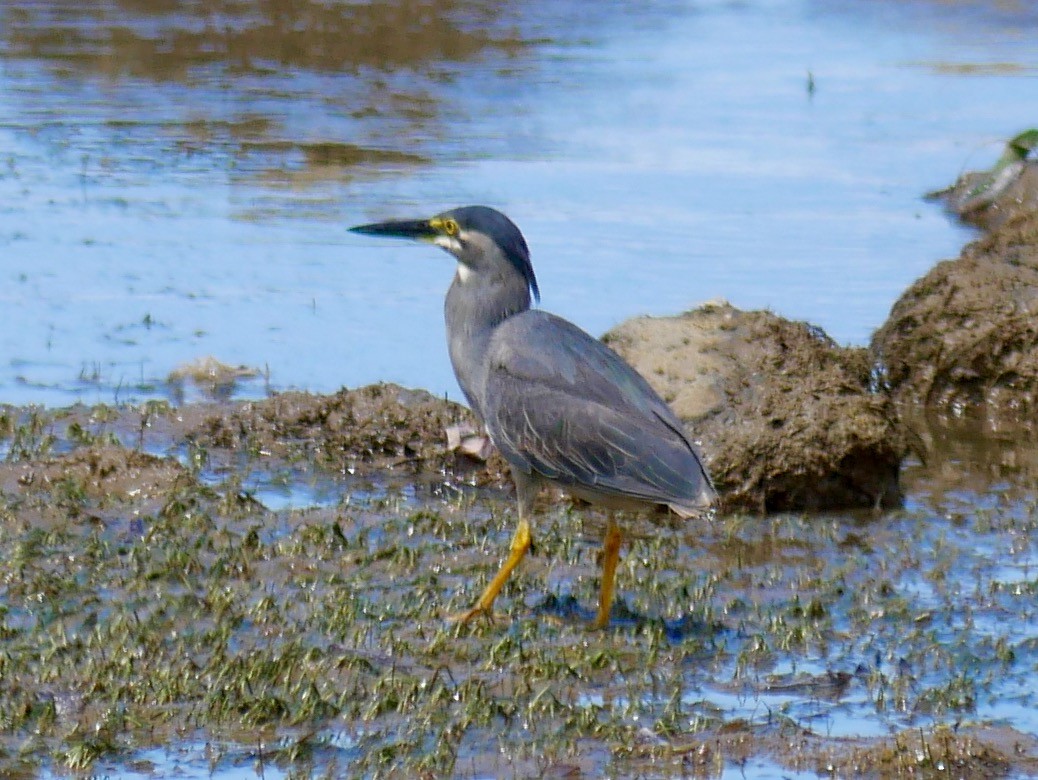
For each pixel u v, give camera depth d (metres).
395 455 14.48
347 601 10.83
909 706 9.78
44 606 10.73
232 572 11.47
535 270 19.05
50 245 20.09
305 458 14.39
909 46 32.22
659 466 10.76
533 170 23.44
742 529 13.15
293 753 8.84
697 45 31.84
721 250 20.11
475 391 11.77
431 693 9.59
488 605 10.91
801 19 34.16
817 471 13.64
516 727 9.30
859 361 15.49
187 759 8.84
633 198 22.23
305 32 30.77
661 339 14.76
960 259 17.28
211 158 23.89
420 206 21.58
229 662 9.72
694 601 11.34
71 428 14.39
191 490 12.95
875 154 24.97
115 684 9.52
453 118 26.25
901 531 13.15
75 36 30.53
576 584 11.74
